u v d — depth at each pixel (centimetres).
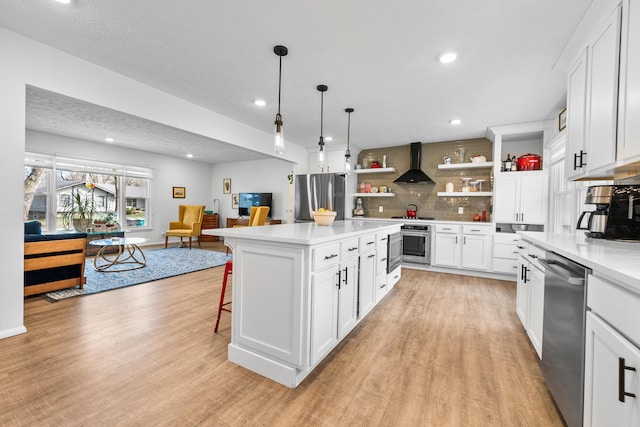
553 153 373
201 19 190
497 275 423
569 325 129
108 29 203
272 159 756
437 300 323
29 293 299
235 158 769
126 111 273
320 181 524
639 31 135
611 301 97
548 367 156
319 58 237
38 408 143
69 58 235
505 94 303
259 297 181
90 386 162
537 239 193
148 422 136
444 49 220
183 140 570
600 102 170
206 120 356
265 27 198
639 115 135
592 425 108
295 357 166
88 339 217
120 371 177
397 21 189
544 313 166
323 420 139
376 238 273
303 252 164
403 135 474
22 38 211
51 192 543
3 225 210
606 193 187
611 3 157
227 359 194
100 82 254
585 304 116
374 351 208
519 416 143
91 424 133
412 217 516
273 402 152
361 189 571
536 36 201
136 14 186
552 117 374
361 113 366
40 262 305
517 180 405
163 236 734
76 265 335
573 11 174
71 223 572
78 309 277
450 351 208
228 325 247
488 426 136
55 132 513
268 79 276
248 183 796
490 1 169
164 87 296
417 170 516
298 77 271
